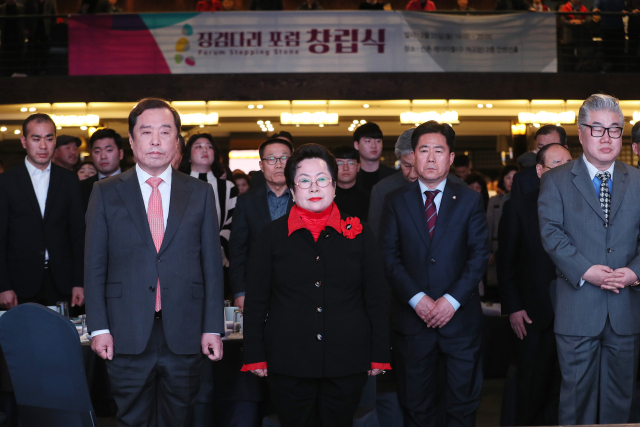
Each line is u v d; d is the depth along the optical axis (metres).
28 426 2.47
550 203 2.91
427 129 3.12
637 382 3.37
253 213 3.74
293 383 2.45
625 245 2.79
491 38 9.28
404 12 9.21
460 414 3.03
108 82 9.49
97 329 2.48
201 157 4.47
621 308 2.81
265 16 9.24
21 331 2.38
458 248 3.07
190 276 2.56
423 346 3.05
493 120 11.27
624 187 2.83
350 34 9.26
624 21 9.96
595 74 9.73
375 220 3.75
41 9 10.02
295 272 2.47
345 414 2.49
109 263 2.55
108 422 3.38
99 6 10.05
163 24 9.19
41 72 9.81
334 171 2.53
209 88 9.47
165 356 2.54
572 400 2.87
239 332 3.27
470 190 3.15
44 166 4.10
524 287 3.47
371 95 9.52
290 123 10.63
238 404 3.19
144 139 2.54
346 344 2.44
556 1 11.30
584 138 2.84
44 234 4.03
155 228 2.58
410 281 3.03
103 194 2.56
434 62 9.24
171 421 2.58
